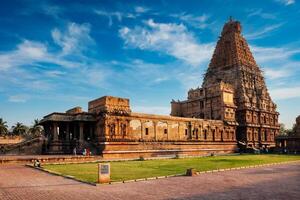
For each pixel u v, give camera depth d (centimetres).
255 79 10694
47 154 6088
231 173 3419
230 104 9331
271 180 2833
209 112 9525
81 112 6575
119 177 2928
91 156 5475
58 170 3638
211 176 3127
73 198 1955
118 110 6456
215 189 2311
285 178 2983
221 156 7169
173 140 7450
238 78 10125
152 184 2561
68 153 6288
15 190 2244
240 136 9862
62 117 6350
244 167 4094
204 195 2067
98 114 6481
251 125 9819
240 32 10900
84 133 6938
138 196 2027
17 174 3275
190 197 1998
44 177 3012
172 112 10350
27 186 2433
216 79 10700
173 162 5050
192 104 10169
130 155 6469
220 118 9162
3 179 2862
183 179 2886
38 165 4119
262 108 10531
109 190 2255
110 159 5769
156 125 7212
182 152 7588
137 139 6731
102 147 6166
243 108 9794
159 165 4406
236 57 10300
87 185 2494
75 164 4712
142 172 3416
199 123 8225
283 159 5725
